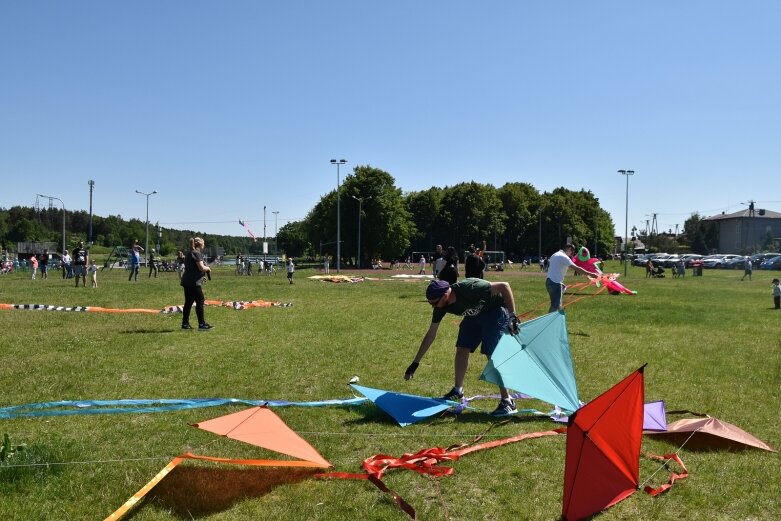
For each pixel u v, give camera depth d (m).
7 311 14.09
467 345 6.55
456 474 4.47
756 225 107.81
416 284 30.52
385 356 9.03
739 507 4.02
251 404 6.23
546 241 103.19
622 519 3.81
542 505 3.97
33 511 3.73
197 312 11.55
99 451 4.75
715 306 19.00
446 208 99.62
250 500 3.97
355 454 4.88
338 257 55.81
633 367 8.55
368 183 73.94
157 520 3.67
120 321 12.53
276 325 12.43
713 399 6.79
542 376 5.88
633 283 36.12
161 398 6.48
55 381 7.04
